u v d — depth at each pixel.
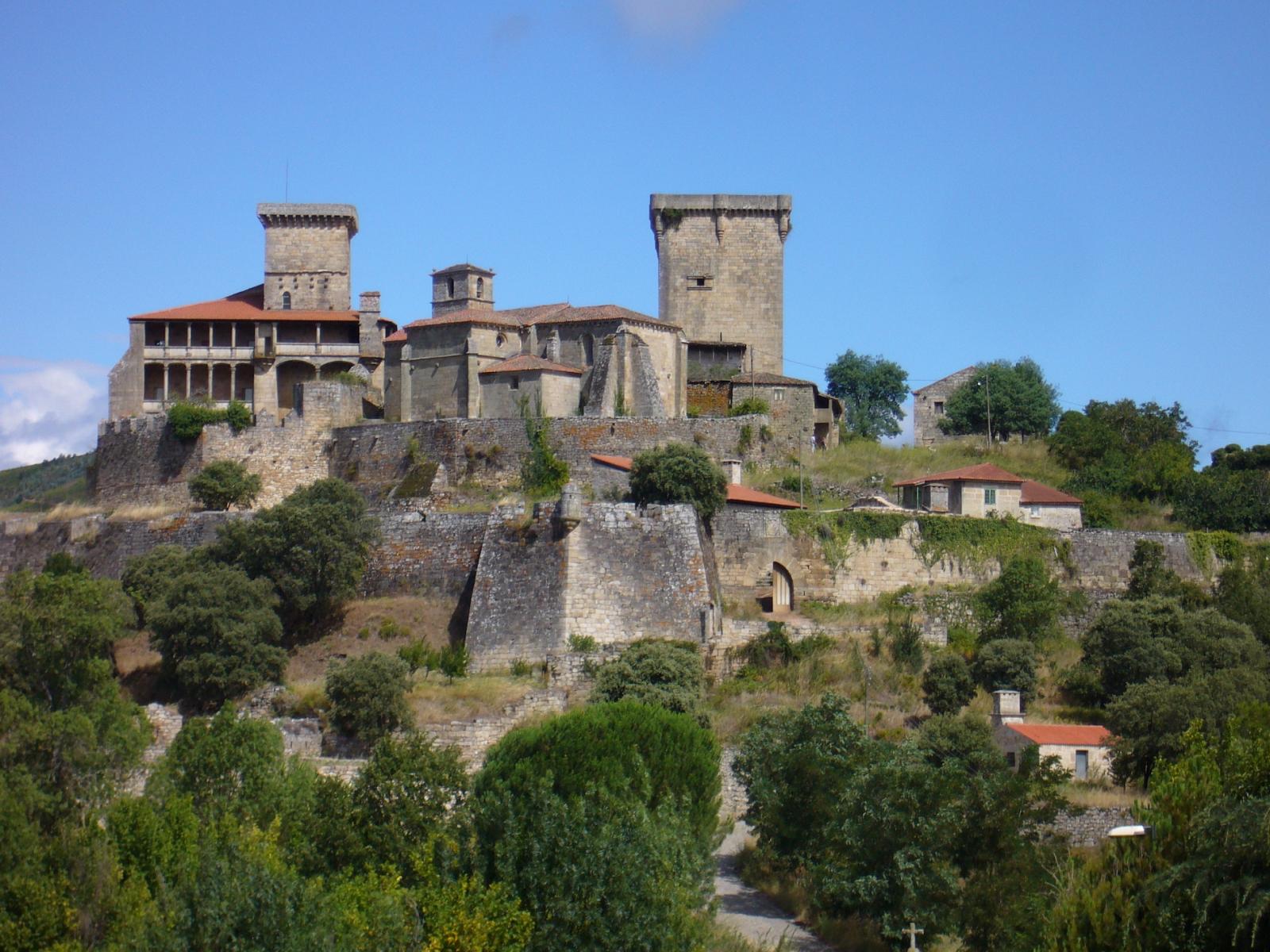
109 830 62.50
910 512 116.75
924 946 68.00
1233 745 58.38
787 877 76.06
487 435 130.25
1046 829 73.44
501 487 128.50
